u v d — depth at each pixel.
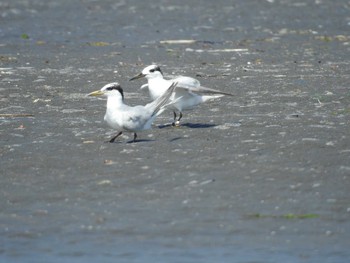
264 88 21.64
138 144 16.05
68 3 41.09
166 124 17.70
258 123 17.56
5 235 11.80
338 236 11.59
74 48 29.31
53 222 12.21
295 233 11.70
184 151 15.49
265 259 10.91
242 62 26.16
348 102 19.73
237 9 39.12
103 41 31.11
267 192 13.22
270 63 25.94
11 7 39.69
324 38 31.52
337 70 24.48
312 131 16.78
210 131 16.95
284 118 18.03
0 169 14.59
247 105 19.48
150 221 12.16
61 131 17.16
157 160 14.96
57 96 20.72
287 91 21.19
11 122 17.92
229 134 16.69
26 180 14.01
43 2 41.41
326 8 39.66
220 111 18.88
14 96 20.67
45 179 14.05
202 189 13.40
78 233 11.81
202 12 38.22
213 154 15.25
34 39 31.52
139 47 29.50
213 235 11.67
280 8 39.53
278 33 32.94
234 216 12.30
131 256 11.05
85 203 12.91
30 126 17.58
